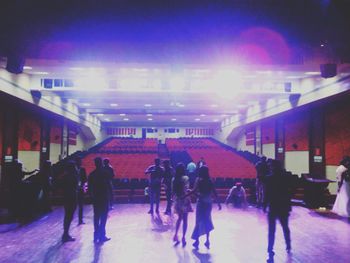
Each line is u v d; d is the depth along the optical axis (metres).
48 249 5.94
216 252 5.77
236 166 16.86
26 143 15.56
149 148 24.94
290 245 5.81
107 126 33.91
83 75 11.84
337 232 7.39
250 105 20.64
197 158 19.61
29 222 8.50
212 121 31.97
